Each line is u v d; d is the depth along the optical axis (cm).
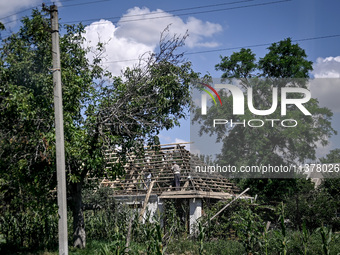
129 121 1944
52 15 1611
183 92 2042
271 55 3622
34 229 1989
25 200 1859
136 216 2108
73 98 1784
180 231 2217
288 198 2522
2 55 1761
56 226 2059
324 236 1464
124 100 1881
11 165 1688
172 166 2622
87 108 1866
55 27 1606
